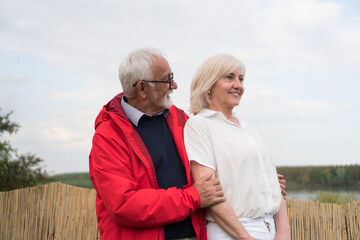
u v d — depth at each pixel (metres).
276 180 2.40
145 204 2.06
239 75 2.44
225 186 2.25
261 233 2.21
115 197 2.07
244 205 2.21
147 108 2.46
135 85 2.39
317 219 3.79
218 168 2.27
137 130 2.39
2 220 4.84
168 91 2.43
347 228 3.68
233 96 2.41
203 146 2.31
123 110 2.38
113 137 2.23
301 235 3.83
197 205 2.15
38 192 4.71
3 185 8.23
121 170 2.14
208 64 2.45
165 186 2.29
